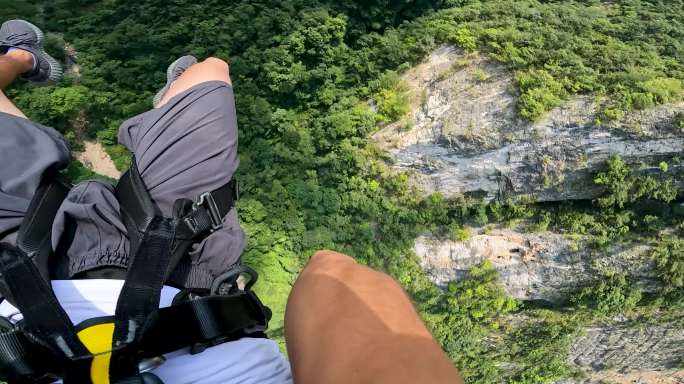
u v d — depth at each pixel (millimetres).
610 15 26891
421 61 26812
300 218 25234
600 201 24656
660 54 25062
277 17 25172
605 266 25328
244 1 25359
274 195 24859
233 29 24828
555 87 23922
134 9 24266
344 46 26312
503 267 26484
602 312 26438
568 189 25062
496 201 26453
